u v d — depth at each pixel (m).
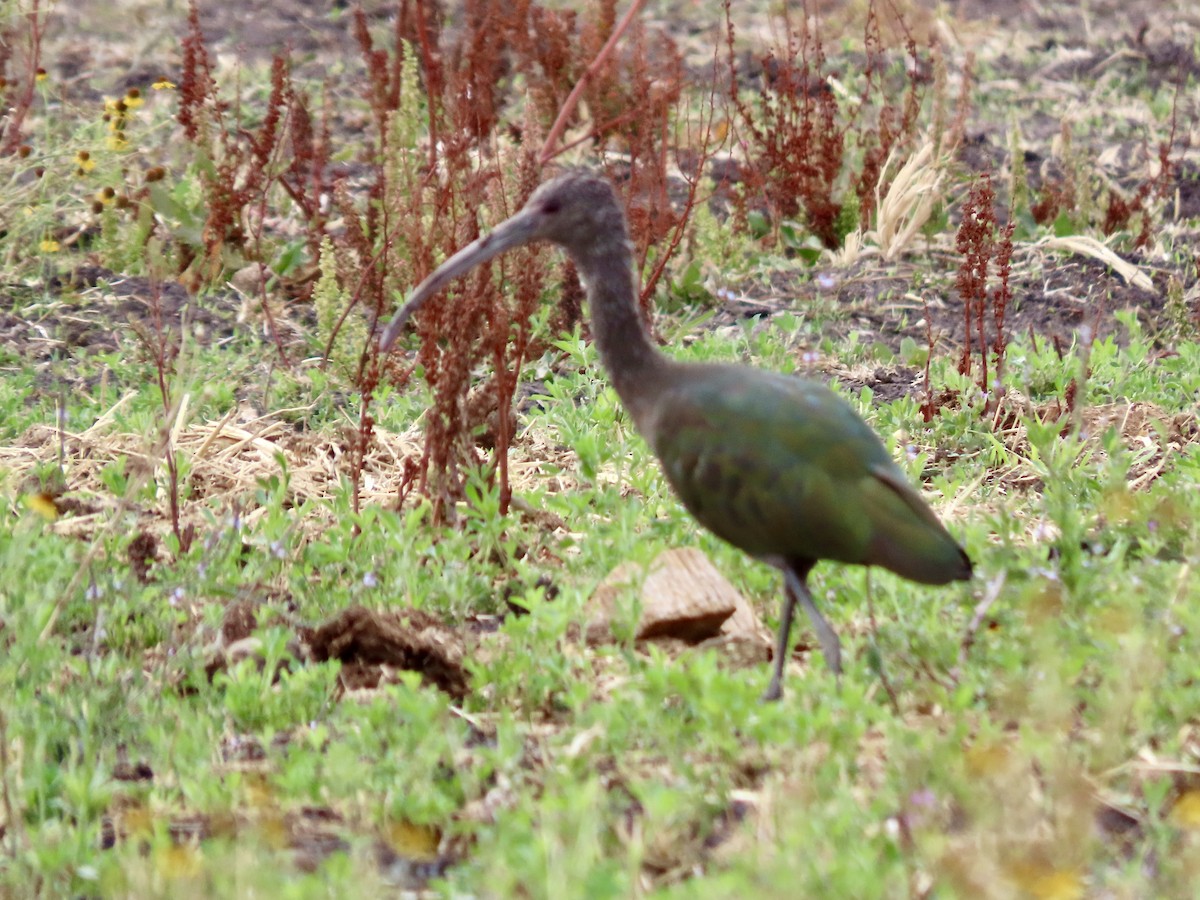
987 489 12.73
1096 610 9.48
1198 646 9.13
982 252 14.62
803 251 18.94
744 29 26.39
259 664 9.84
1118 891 7.22
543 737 8.91
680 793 7.80
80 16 25.97
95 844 8.01
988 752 7.73
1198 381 14.45
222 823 7.98
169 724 9.02
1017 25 27.75
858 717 8.48
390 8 26.80
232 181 17.09
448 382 11.70
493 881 7.00
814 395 9.31
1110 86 25.16
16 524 11.28
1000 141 22.77
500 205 14.09
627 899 7.06
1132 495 11.46
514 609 10.75
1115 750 8.30
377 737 8.65
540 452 13.42
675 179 20.41
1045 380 14.87
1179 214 20.62
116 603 10.26
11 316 16.19
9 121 19.02
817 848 7.37
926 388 14.27
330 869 7.24
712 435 9.30
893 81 24.70
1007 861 7.11
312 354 15.70
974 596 10.03
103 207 17.31
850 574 10.53
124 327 16.02
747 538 9.32
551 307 15.81
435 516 11.80
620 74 21.41
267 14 26.48
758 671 9.27
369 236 17.02
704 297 17.50
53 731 8.81
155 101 22.45
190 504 12.38
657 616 9.88
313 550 10.98
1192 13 28.33
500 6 20.20
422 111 19.70
